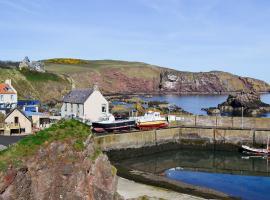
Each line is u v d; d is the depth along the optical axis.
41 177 21.55
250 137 78.50
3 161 20.72
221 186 52.81
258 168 64.69
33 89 123.31
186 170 62.91
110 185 25.23
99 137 66.38
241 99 141.25
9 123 60.25
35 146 22.11
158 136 77.88
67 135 23.62
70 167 22.50
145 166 65.12
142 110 104.62
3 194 19.86
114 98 164.25
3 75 116.94
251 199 46.50
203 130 81.06
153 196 42.47
